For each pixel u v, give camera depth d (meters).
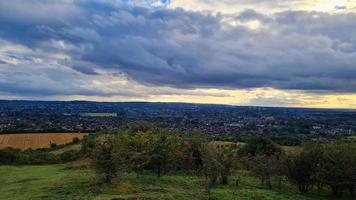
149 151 67.75
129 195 48.09
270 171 70.62
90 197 46.66
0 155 94.00
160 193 50.97
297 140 145.62
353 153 67.31
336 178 64.94
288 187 72.75
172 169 77.62
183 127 197.88
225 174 66.88
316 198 62.97
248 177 79.00
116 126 194.75
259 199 54.00
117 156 56.03
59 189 52.53
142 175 69.00
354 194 67.38
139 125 99.75
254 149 97.88
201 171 69.19
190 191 54.91
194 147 80.31
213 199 50.53
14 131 166.50
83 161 86.88
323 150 69.31
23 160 95.69
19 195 50.41
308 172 68.75
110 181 55.78
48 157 98.56
